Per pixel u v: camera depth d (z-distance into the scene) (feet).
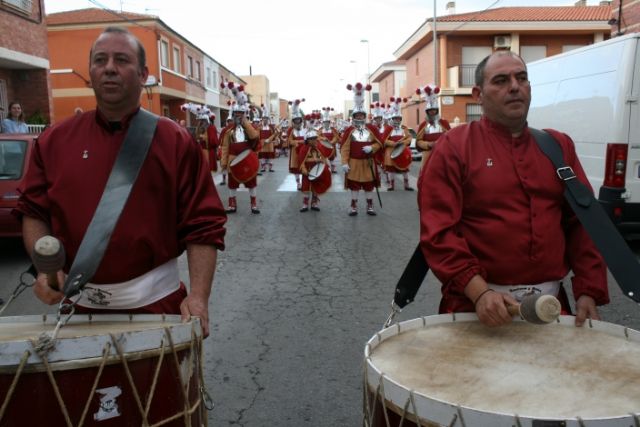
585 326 7.28
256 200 40.98
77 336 5.60
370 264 23.34
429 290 19.60
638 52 22.97
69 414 5.28
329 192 48.37
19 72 53.98
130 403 5.53
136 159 7.08
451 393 5.46
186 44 112.88
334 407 11.64
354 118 35.47
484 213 7.68
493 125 7.86
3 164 24.07
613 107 23.58
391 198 44.14
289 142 50.26
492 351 6.50
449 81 109.70
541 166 7.69
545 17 109.70
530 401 5.28
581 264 7.82
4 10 47.32
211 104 138.82
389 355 6.40
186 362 6.12
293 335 15.55
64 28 89.97
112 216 6.80
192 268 7.51
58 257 5.88
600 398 5.35
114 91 7.16
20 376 5.18
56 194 7.19
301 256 24.91
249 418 11.23
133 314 7.16
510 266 7.59
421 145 43.78
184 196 7.51
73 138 7.37
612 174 23.53
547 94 29.71
